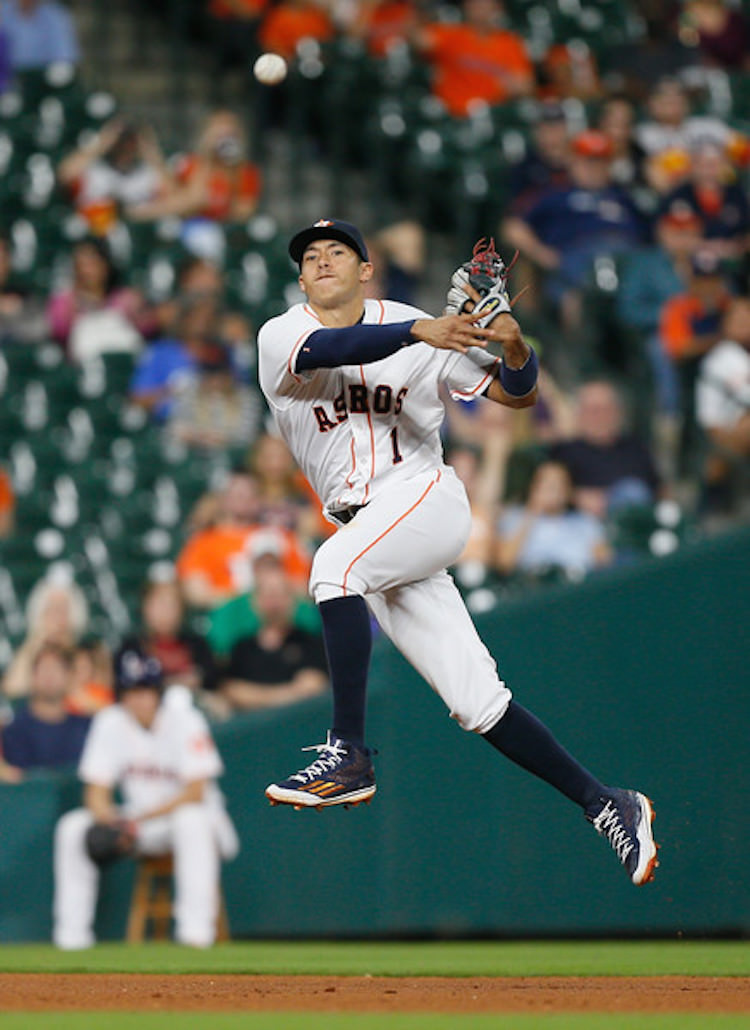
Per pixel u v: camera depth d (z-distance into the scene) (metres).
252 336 38.59
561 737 23.67
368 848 25.00
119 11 48.38
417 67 44.06
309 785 14.16
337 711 14.45
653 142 42.12
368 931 24.86
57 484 35.06
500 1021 10.80
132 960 19.91
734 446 35.00
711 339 35.88
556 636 23.89
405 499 14.44
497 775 24.17
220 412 36.06
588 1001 12.76
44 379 36.81
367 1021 10.82
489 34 44.69
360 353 13.87
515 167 39.62
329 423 14.64
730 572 23.16
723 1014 11.46
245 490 31.50
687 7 47.47
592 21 47.44
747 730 22.88
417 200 41.81
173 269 38.59
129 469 34.94
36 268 39.53
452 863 24.33
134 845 26.22
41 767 28.05
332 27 45.06
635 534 31.41
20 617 32.91
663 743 23.28
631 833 14.87
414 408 14.64
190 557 31.17
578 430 33.88
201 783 25.97
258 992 14.01
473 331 13.51
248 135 45.78
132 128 40.81
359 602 14.36
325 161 44.62
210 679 29.22
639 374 36.75
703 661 23.20
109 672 29.56
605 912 23.42
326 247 14.61
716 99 45.31
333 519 15.16
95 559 33.62
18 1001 13.00
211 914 25.56
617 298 37.62
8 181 40.97
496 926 23.92
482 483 32.16
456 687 14.79
